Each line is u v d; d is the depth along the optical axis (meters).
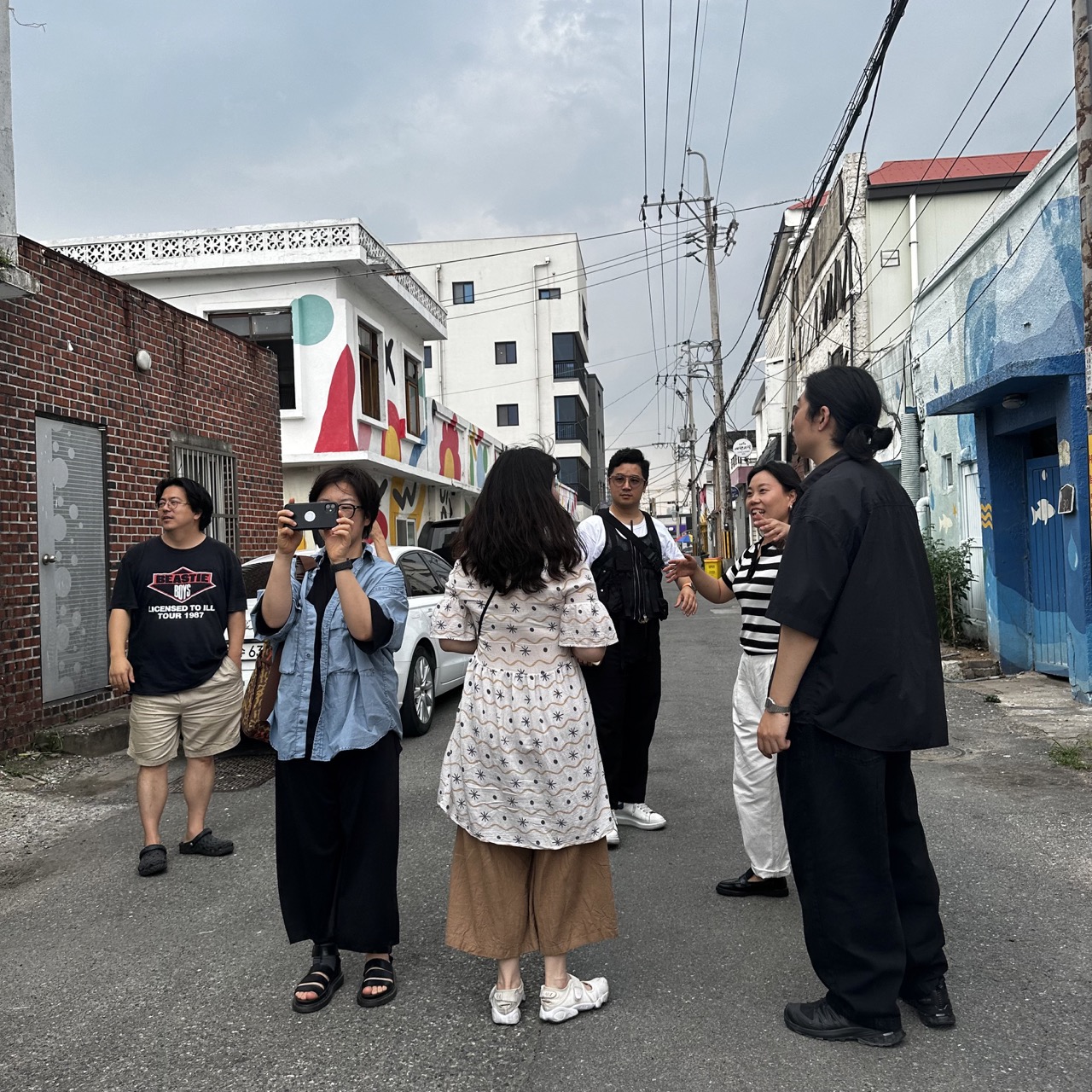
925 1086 2.56
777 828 3.97
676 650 13.35
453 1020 3.07
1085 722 7.30
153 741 4.72
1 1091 2.73
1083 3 6.04
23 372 7.35
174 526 4.84
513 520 2.98
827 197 20.98
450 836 5.02
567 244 50.84
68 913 4.19
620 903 4.02
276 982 3.41
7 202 6.99
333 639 3.28
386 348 20.41
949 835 4.73
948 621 10.99
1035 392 8.76
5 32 6.98
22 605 7.18
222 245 17.70
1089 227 6.10
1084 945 3.42
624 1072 2.69
